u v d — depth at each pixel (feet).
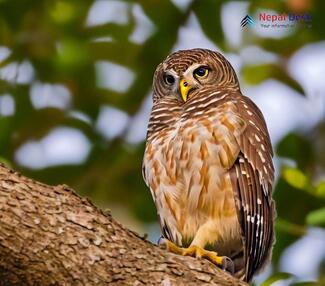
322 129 46.98
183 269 24.86
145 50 47.14
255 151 32.27
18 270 23.32
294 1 44.98
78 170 46.57
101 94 48.70
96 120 48.06
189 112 32.83
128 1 48.03
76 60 48.37
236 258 32.78
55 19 48.14
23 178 24.30
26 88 47.26
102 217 24.70
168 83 35.35
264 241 32.68
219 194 31.58
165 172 32.27
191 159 31.63
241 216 31.68
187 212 32.22
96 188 46.73
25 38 47.39
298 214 40.70
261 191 32.30
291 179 39.93
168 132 33.09
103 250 24.12
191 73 35.14
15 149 46.39
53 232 23.68
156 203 33.24
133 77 48.91
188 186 31.81
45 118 47.52
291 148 45.98
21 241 23.29
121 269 24.13
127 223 46.91
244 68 48.14
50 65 47.98
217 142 31.60
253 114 33.17
